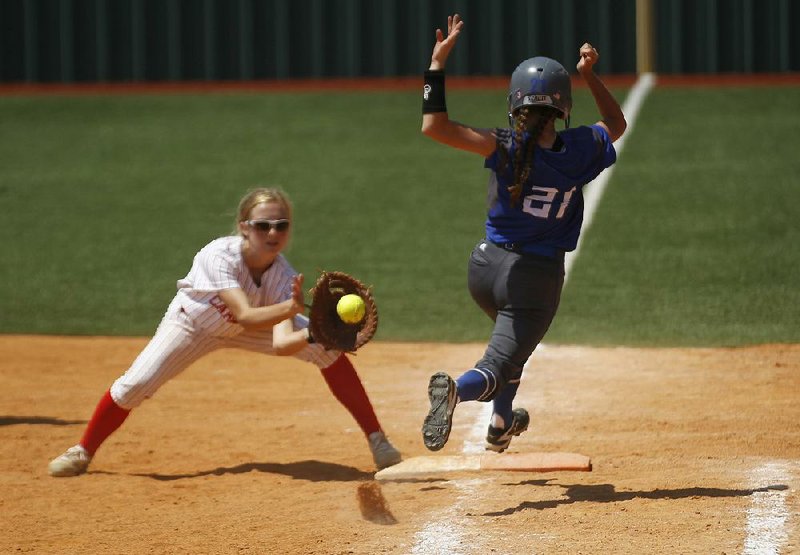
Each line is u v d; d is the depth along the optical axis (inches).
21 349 1498.5
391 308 1729.8
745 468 828.0
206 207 2397.9
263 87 3390.7
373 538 677.9
